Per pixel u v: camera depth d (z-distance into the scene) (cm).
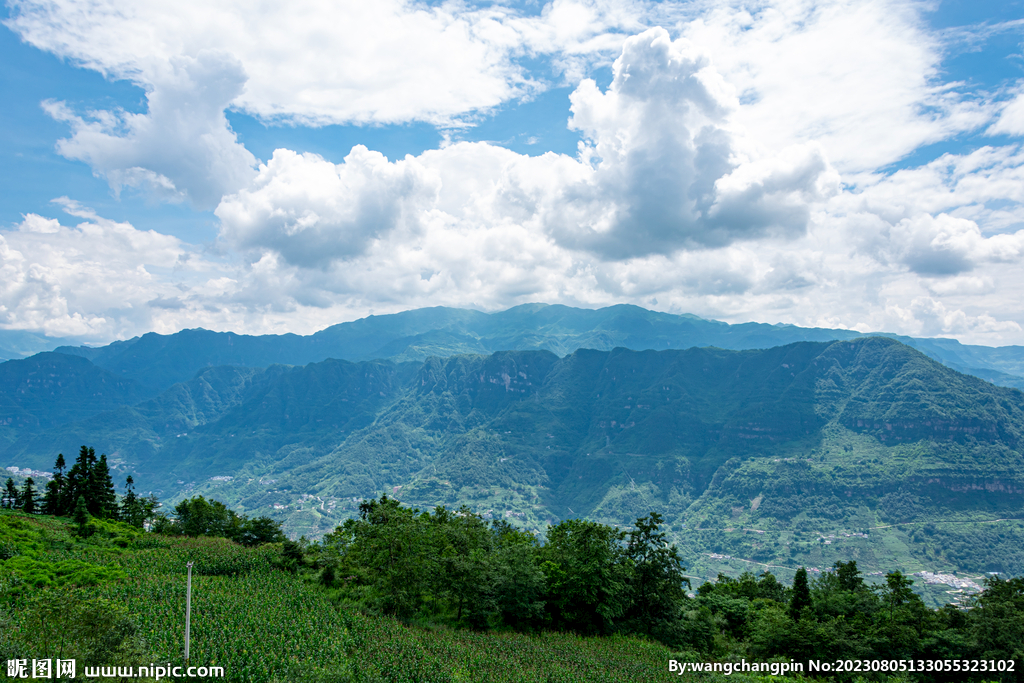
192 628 5628
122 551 8831
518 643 6819
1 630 4206
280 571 8631
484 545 8844
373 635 6206
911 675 6481
